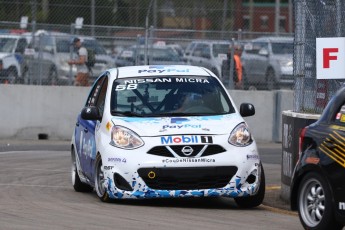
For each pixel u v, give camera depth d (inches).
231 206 1530.5
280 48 3112.7
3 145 2652.6
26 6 3676.2
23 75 2918.3
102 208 1441.9
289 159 1589.6
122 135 1464.1
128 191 1439.5
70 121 2832.2
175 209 1454.2
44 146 2637.8
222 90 1609.3
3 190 1695.4
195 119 1503.4
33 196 1611.7
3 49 2933.1
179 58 2984.7
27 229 1227.2
